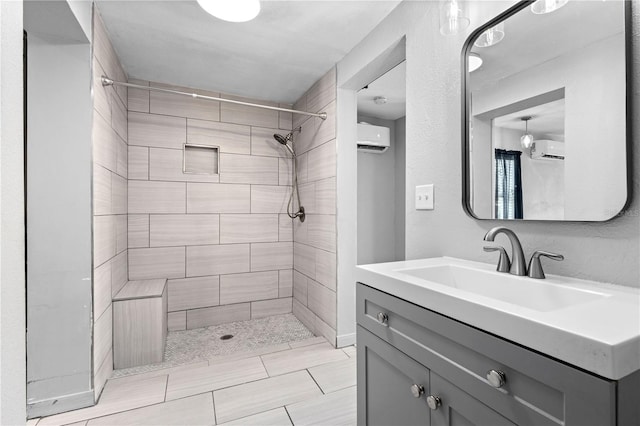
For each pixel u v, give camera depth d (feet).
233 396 5.95
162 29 6.57
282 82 9.32
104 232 6.31
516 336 2.20
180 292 9.55
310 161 9.70
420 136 5.39
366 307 4.01
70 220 5.44
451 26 3.92
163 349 7.77
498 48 4.12
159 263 9.29
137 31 6.64
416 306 3.16
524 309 2.32
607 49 3.10
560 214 3.48
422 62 5.33
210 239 9.91
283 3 5.76
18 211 2.15
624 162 2.97
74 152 5.45
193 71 8.57
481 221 4.35
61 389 5.44
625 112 2.96
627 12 2.94
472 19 4.45
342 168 8.20
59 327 5.41
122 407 5.59
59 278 5.40
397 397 3.48
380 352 3.72
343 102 8.19
